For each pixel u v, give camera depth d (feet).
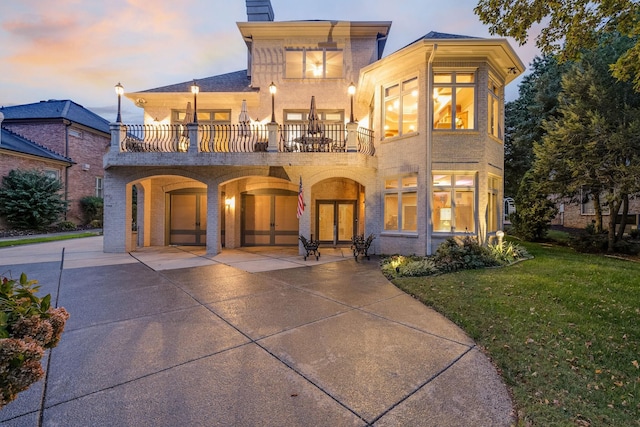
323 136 36.58
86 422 7.66
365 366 10.58
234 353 11.50
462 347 12.12
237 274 25.63
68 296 18.94
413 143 33.78
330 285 21.95
